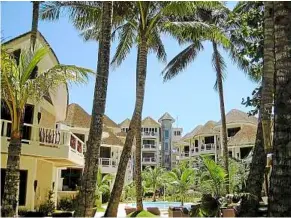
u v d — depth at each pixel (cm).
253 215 1012
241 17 1766
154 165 7225
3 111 1614
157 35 2144
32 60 1226
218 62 2692
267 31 1054
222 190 1484
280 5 610
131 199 4038
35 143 1681
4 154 1614
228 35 2400
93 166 988
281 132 559
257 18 1553
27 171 1869
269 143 1020
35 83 1218
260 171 1054
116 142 4209
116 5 1781
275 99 584
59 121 2638
